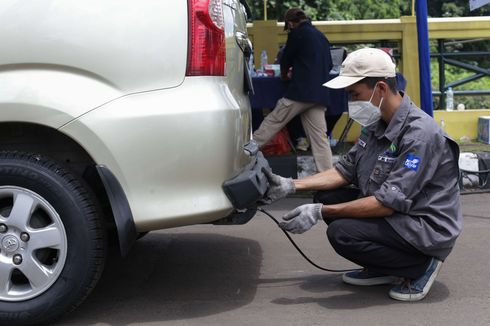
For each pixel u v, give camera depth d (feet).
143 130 9.13
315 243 14.52
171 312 10.53
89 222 9.47
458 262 12.96
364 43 25.89
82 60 9.18
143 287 11.78
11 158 9.42
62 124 9.14
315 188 11.59
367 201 10.28
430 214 10.44
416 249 10.48
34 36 9.18
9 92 9.18
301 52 18.72
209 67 9.39
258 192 9.85
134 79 9.20
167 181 9.26
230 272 12.57
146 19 9.22
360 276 11.73
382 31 25.26
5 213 9.69
